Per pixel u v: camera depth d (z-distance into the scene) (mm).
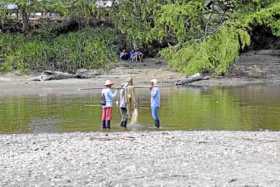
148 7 59344
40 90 44219
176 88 44938
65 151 19906
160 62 60656
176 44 56812
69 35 60375
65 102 36250
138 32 60438
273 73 52750
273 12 53375
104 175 16297
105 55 57531
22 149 20469
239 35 51438
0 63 56750
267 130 25422
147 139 22438
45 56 56531
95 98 38406
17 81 51188
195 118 29141
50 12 64375
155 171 16766
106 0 64312
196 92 41750
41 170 16938
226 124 27188
